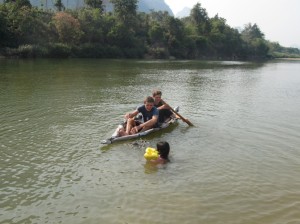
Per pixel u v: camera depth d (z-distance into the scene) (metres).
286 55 138.75
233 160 8.15
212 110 13.98
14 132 9.95
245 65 60.88
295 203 6.16
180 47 82.06
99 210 5.72
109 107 13.80
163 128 10.67
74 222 5.38
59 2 71.50
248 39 120.62
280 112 13.98
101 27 66.88
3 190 6.36
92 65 40.41
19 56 48.53
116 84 22.27
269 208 5.95
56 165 7.56
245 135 10.23
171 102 15.79
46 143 9.02
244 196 6.36
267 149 9.01
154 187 6.58
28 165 7.54
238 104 15.77
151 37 77.56
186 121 11.11
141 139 9.48
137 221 5.43
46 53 51.69
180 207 5.88
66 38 58.88
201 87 22.27
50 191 6.35
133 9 76.25
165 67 43.22
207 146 9.09
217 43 97.94
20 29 51.66
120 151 8.48
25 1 57.84
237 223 5.46
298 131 10.83
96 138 9.49
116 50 64.62
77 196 6.17
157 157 7.78
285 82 28.11
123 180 6.85
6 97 15.67
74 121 11.32
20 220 5.40
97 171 7.26
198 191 6.48
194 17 103.38
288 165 7.95
